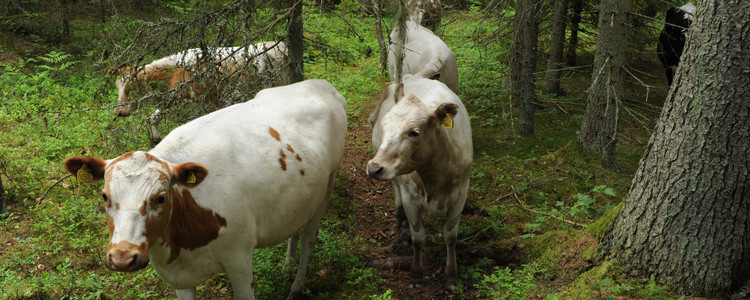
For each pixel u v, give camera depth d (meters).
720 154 4.25
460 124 5.47
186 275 4.19
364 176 8.24
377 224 7.14
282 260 6.06
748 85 4.12
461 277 5.74
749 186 4.27
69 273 5.63
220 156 4.23
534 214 7.06
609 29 7.55
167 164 3.71
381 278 5.86
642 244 4.71
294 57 7.46
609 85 7.70
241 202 4.25
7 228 6.34
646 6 11.09
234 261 4.34
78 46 11.77
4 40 11.73
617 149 9.10
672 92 4.56
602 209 7.05
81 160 3.57
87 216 6.57
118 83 8.15
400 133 4.69
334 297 5.54
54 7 12.23
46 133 8.48
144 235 3.50
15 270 5.65
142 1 11.20
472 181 7.99
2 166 7.30
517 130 9.80
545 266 5.44
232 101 6.32
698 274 4.46
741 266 4.46
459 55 13.33
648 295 4.52
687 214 4.44
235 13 6.38
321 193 5.12
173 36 6.42
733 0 4.10
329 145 5.25
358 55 12.98
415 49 8.93
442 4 12.16
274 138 4.65
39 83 10.16
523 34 9.29
